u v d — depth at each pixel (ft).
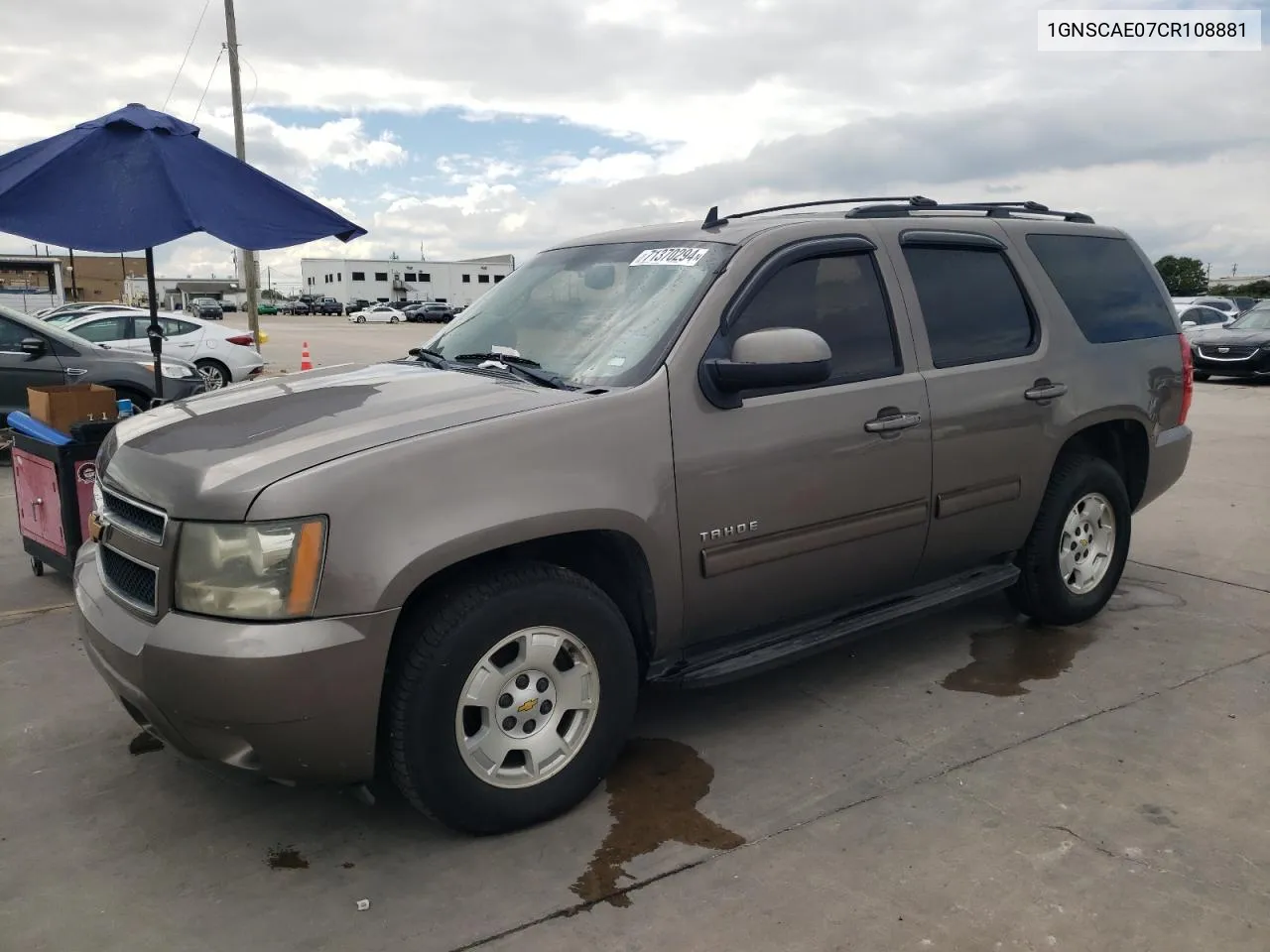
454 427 9.36
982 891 8.82
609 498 9.77
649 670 10.97
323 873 9.30
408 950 8.18
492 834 9.80
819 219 12.42
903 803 10.34
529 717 9.73
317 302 298.76
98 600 9.78
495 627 9.24
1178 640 14.99
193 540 8.64
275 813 10.39
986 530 13.58
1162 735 11.83
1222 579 18.02
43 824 10.21
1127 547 15.79
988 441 13.21
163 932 8.45
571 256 13.38
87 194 17.01
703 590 10.76
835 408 11.56
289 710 8.37
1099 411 14.65
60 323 48.96
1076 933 8.24
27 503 18.15
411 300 323.16
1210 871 9.09
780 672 13.94
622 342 11.02
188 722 8.59
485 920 8.55
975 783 10.73
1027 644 14.89
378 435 9.22
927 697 13.01
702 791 10.66
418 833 9.96
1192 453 31.40
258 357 53.57
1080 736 11.82
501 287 13.97
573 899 8.81
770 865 9.27
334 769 8.85
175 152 17.67
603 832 9.88
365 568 8.50
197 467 9.05
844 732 12.03
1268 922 8.35
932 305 13.00
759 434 10.91
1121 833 9.72
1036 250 14.67
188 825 10.18
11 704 13.00
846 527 11.82
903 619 12.80
